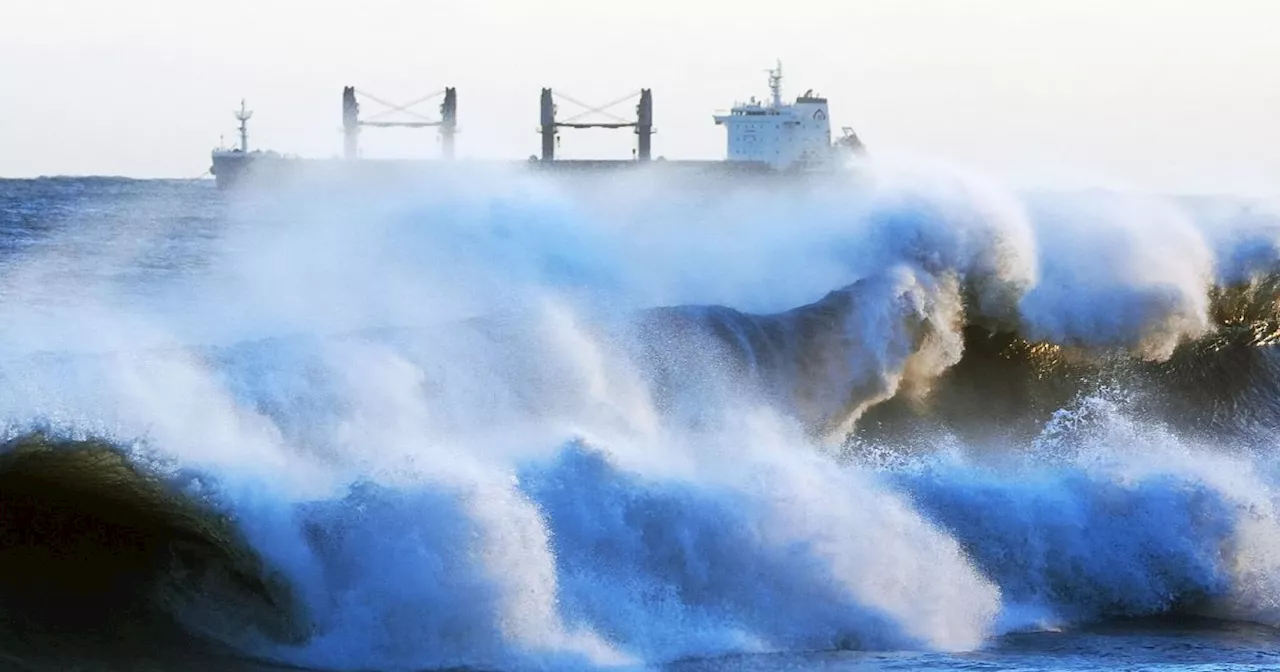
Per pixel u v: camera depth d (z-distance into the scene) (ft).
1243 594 229.45
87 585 187.42
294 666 182.70
